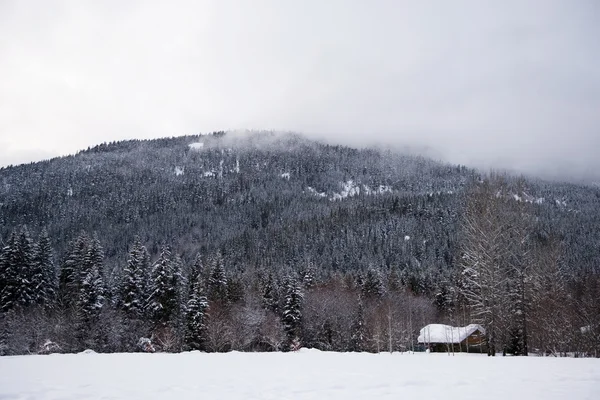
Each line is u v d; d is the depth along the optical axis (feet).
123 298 176.86
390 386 32.37
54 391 30.35
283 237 487.61
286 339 185.98
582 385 31.94
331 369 45.29
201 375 39.75
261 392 30.01
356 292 239.50
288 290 195.11
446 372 41.29
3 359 60.13
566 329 115.24
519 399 26.35
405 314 226.17
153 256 482.69
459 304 174.29
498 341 98.58
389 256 420.36
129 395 28.89
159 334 159.94
